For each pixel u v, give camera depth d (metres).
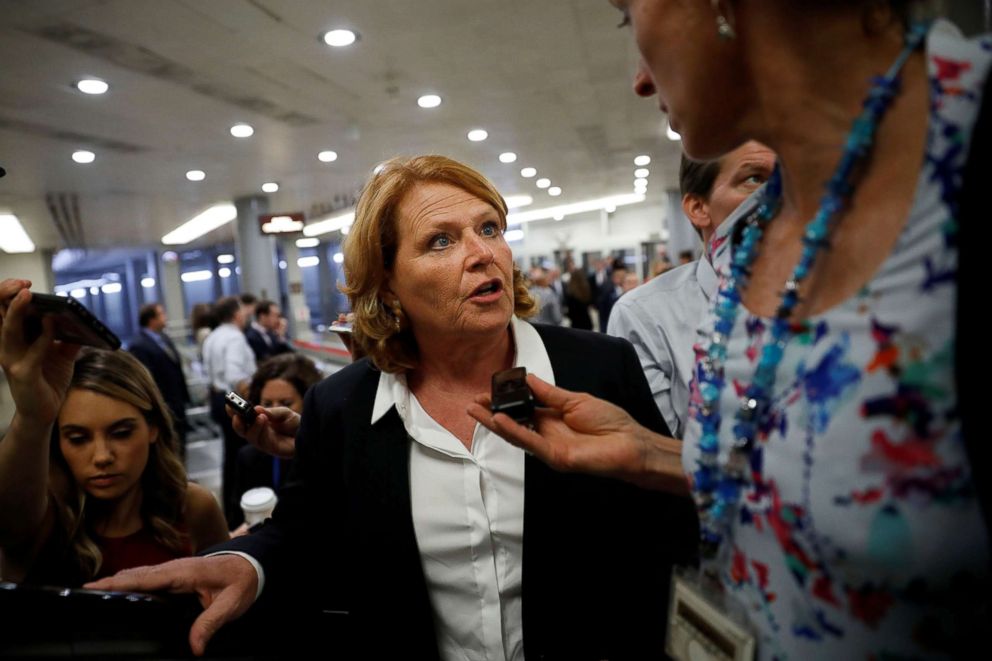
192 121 5.60
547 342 1.04
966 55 0.42
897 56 0.46
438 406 1.02
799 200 0.55
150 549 1.19
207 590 0.90
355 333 1.04
